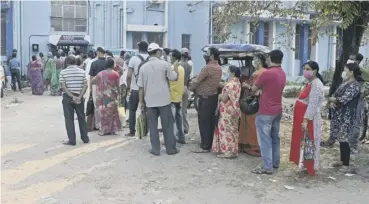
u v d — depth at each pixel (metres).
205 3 21.23
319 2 9.12
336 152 8.04
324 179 6.55
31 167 7.02
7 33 20.81
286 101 16.02
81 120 8.63
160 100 7.68
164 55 9.56
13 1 20.72
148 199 5.71
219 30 15.84
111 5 21.19
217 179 6.53
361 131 8.80
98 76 9.30
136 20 21.28
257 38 22.64
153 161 7.41
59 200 5.63
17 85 20.39
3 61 20.45
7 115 12.38
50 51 21.14
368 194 5.97
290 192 6.02
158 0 21.55
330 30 10.94
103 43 21.50
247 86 7.55
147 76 7.69
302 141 6.59
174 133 8.29
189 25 22.14
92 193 5.90
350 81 6.84
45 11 21.23
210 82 7.73
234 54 8.86
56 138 9.16
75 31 21.73
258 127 6.72
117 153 7.89
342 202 5.68
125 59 10.60
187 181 6.43
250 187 6.20
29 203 5.52
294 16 12.40
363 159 7.67
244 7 13.66
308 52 24.95
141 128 8.20
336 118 7.00
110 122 9.40
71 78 8.34
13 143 8.68
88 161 7.37
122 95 10.41
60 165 7.13
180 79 8.45
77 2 21.59
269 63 6.96
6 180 6.38
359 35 10.23
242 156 7.76
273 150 6.96
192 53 22.09
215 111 7.87
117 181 6.39
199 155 7.81
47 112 12.98
